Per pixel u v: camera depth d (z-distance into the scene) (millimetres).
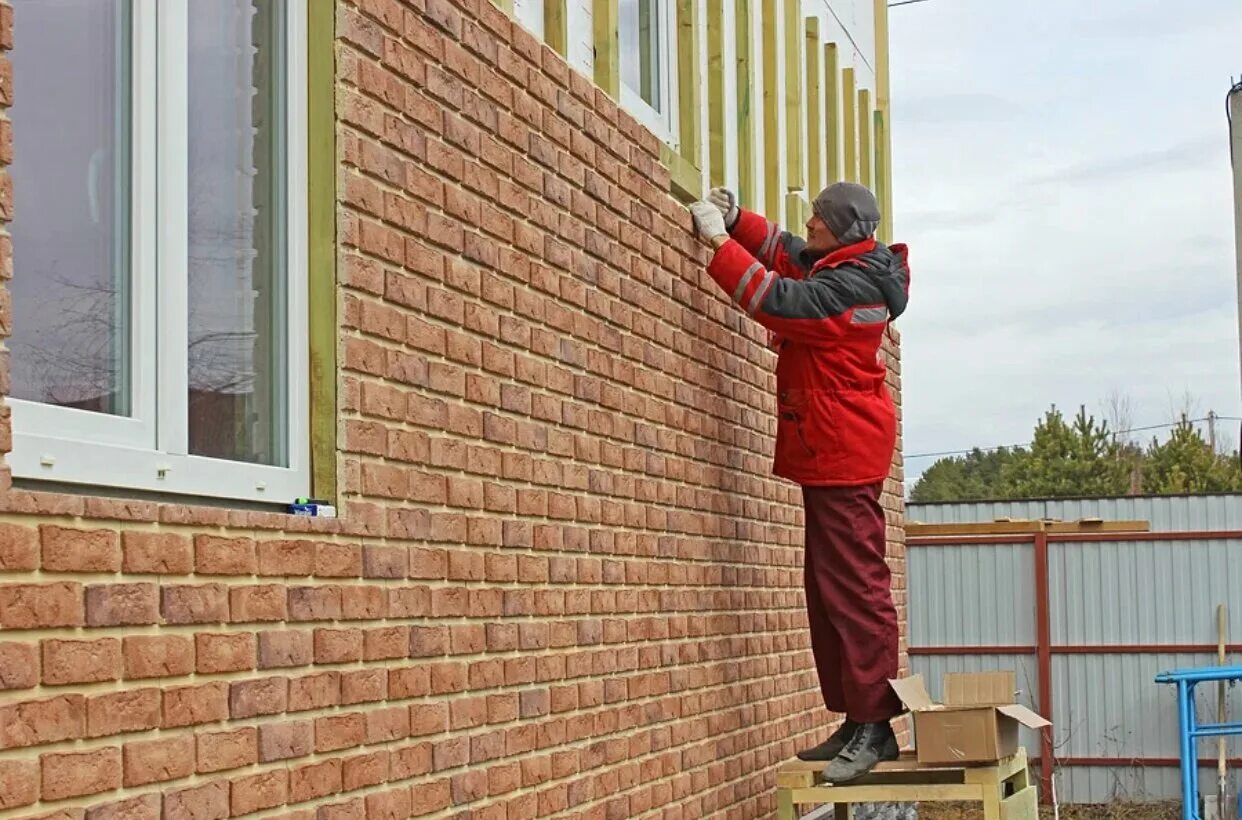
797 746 8070
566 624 5258
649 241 6234
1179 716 15281
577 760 5289
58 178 3193
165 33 3496
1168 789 16953
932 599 17938
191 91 3645
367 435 4043
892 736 6453
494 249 4824
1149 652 17188
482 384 4707
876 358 6457
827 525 6391
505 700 4758
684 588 6492
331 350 3957
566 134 5441
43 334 3131
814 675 8523
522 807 4840
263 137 3914
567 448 5336
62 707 2877
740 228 6891
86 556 2955
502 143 4922
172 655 3195
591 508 5531
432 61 4473
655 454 6215
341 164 3986
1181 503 18328
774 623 7785
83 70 3281
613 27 6043
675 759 6254
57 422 3125
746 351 7527
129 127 3400
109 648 3010
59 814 2855
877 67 10898
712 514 6914
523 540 4953
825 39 9633
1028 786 6531
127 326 3373
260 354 3857
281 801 3562
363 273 4051
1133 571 17359
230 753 3377
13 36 3004
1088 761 17156
